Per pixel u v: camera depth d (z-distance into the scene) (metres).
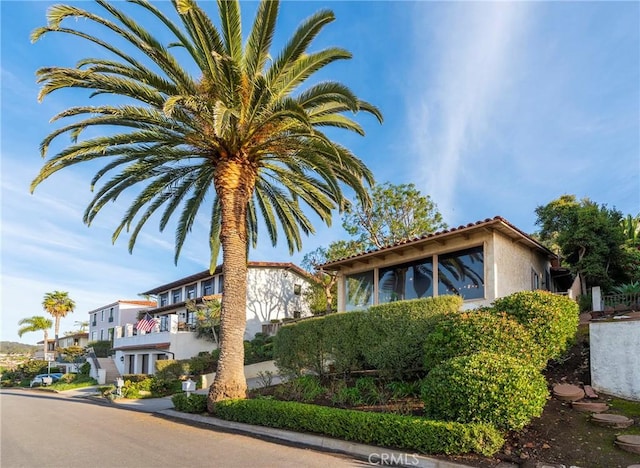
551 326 9.11
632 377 8.45
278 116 11.82
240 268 13.59
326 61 11.98
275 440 9.49
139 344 34.59
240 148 13.59
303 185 15.40
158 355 32.28
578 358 10.05
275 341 15.21
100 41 11.16
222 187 13.62
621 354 8.68
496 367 7.45
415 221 28.89
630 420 7.33
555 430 7.42
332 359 13.01
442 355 9.36
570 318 9.63
